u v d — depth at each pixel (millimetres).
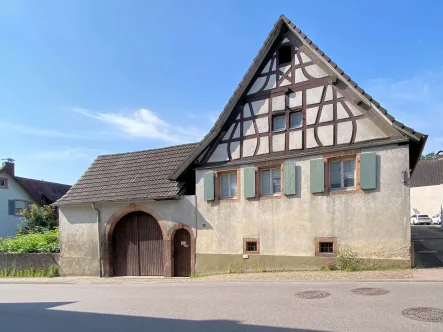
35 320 7887
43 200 36719
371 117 11922
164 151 18344
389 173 11508
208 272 14500
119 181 17609
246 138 14180
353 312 6812
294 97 13367
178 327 6559
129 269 16656
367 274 10680
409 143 11516
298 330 5984
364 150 11891
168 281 13547
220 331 6176
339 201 12242
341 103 12500
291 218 13031
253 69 13984
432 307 6906
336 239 12195
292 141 13211
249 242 13836
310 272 12008
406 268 11148
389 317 6406
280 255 13156
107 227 16891
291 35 13719
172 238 15477
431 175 47469
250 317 6918
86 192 17828
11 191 33500
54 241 19906
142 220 16547
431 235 24516
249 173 13898
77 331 6773
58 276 17844
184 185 15617
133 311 8148
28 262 18688
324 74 12906
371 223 11695
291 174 13055
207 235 14680
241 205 14055
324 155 12539
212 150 14867
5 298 11492
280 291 9250
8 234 32719
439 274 10055
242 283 11133
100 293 11422
